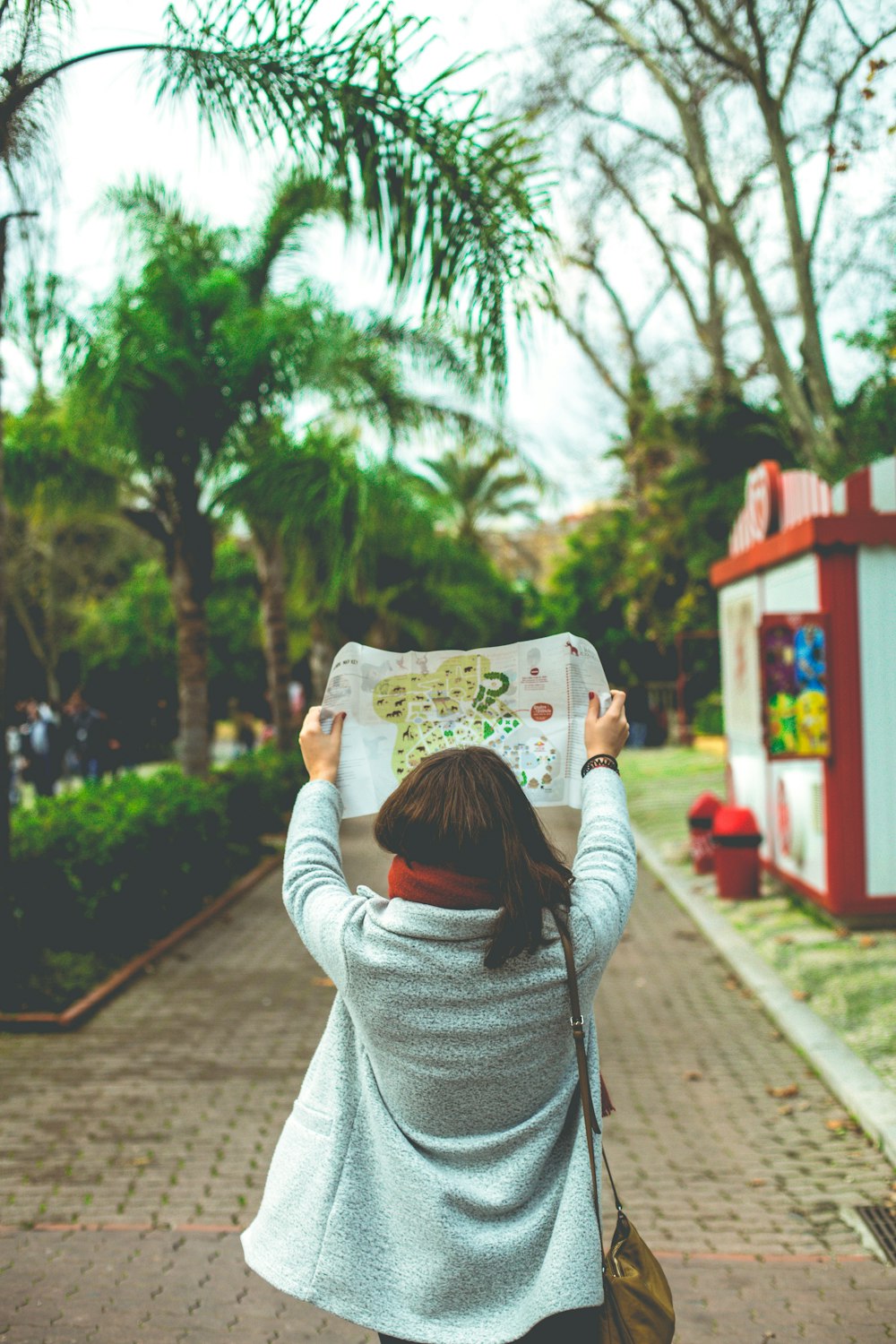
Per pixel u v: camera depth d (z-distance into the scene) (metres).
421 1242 1.61
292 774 15.88
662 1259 3.67
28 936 7.42
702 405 19.25
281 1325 3.28
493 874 1.63
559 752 2.00
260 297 12.88
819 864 8.51
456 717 2.04
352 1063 1.77
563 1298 1.54
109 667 27.47
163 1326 3.26
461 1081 1.61
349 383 12.40
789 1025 6.15
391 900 1.67
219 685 31.64
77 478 12.27
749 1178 4.33
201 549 11.88
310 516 10.95
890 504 8.10
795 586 8.86
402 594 21.91
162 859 8.77
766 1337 3.16
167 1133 4.84
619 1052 6.00
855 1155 4.52
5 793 6.83
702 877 11.30
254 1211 4.07
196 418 10.88
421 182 5.94
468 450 15.00
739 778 11.34
